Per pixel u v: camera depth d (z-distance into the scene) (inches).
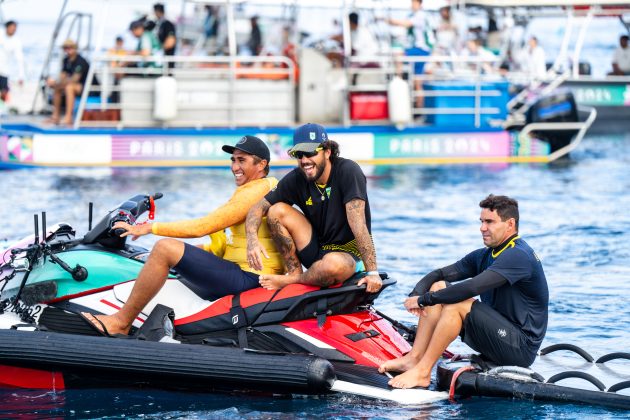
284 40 2123.5
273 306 737.0
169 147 1904.5
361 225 730.8
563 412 652.7
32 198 1513.3
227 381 682.2
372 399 678.5
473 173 1863.9
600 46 4308.6
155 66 1937.7
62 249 788.6
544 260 1152.8
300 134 730.8
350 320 746.2
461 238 1275.8
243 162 773.3
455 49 2117.4
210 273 749.3
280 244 755.4
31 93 2215.8
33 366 710.5
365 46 2028.8
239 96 1932.8
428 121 2027.6
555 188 1676.9
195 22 2110.0
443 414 653.9
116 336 732.0
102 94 1907.0
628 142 2370.8
